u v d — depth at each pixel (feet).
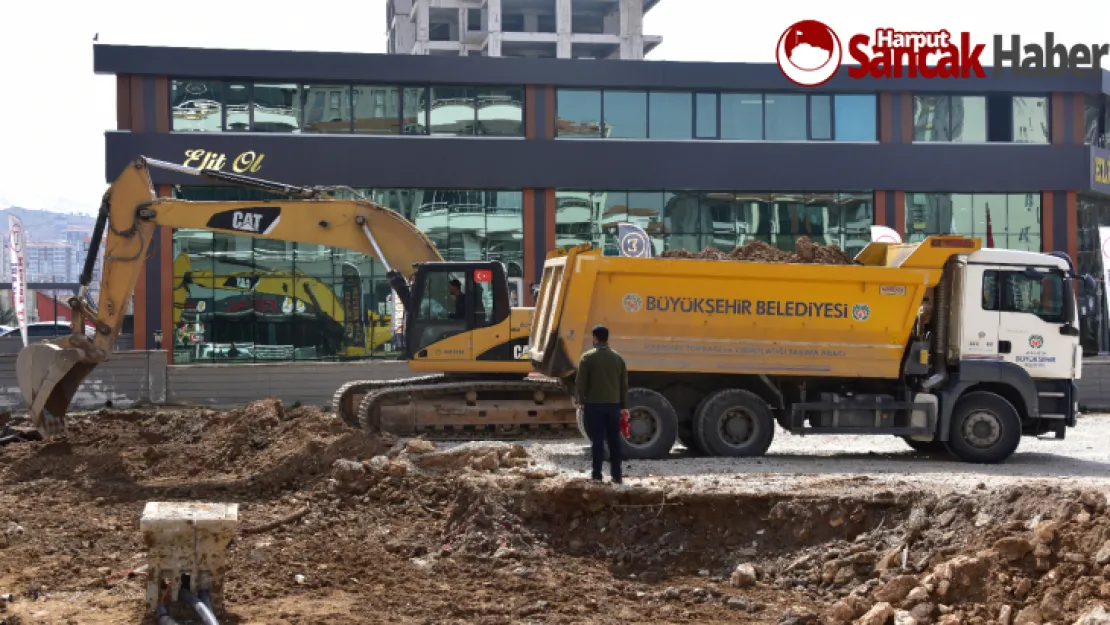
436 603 30.40
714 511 36.76
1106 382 80.94
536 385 56.95
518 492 38.50
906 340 50.78
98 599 29.53
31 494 44.62
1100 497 29.76
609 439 39.04
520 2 315.17
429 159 118.93
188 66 114.73
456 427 56.49
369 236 57.21
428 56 118.93
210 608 27.22
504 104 121.39
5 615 27.86
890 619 28.84
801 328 50.26
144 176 53.52
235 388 77.56
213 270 115.96
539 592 31.83
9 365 75.36
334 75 117.70
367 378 78.79
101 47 112.78
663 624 29.40
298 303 117.80
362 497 41.93
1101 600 26.78
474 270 57.26
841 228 124.88
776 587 33.63
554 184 120.67
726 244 123.85
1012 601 28.32
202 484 45.85
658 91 123.13
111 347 52.85
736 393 50.08
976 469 47.52
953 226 126.11
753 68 122.93
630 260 48.91
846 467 46.91
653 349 49.44
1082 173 126.41
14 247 81.35
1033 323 51.29
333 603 30.09
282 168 116.67
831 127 125.08
